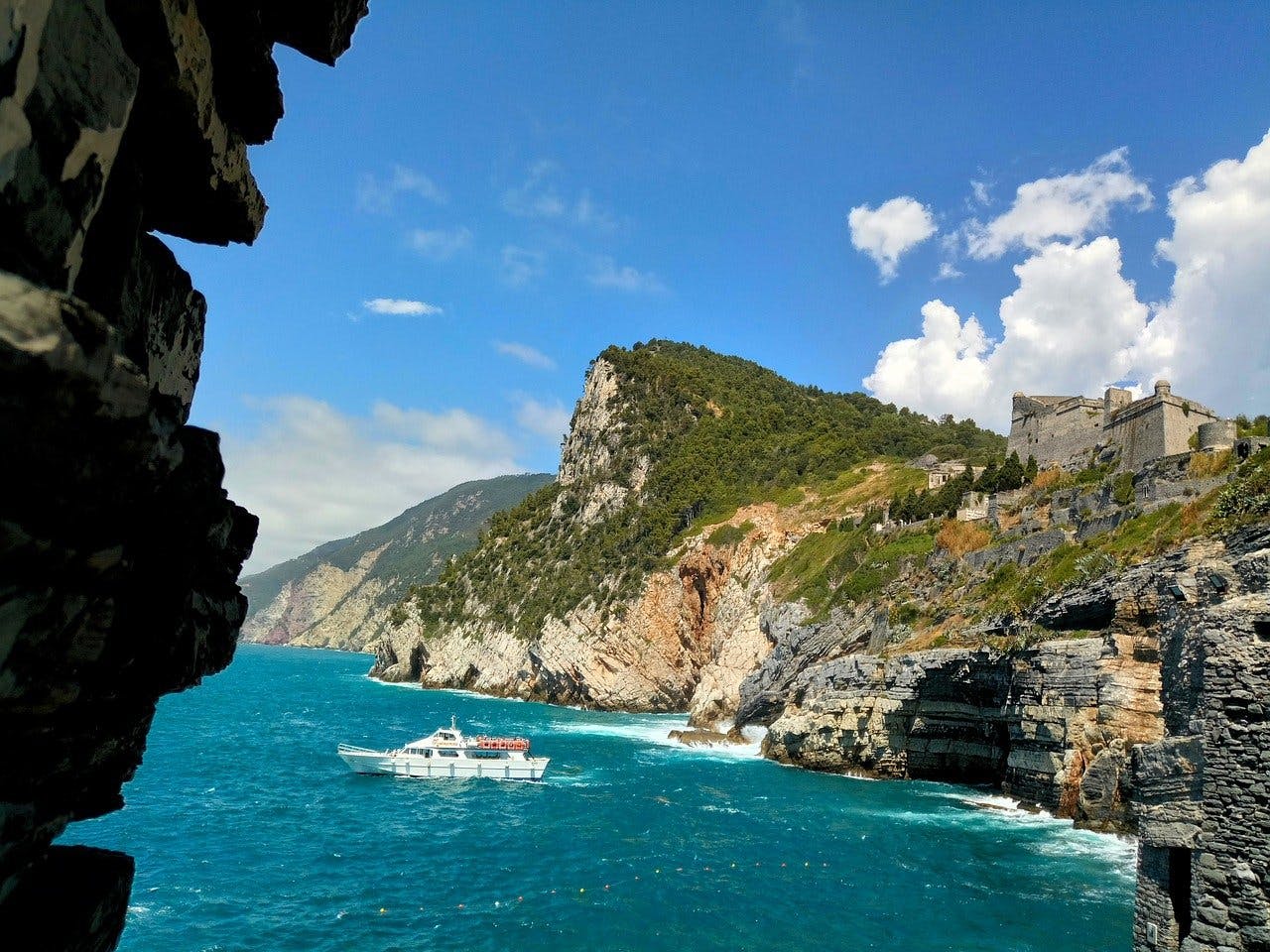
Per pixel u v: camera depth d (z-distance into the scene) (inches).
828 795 1915.6
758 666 3444.9
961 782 2075.5
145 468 179.6
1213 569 607.8
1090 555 1876.2
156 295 256.4
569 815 1697.8
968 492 3275.1
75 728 202.1
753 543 4355.3
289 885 1194.0
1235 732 494.6
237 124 280.2
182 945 956.6
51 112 152.9
